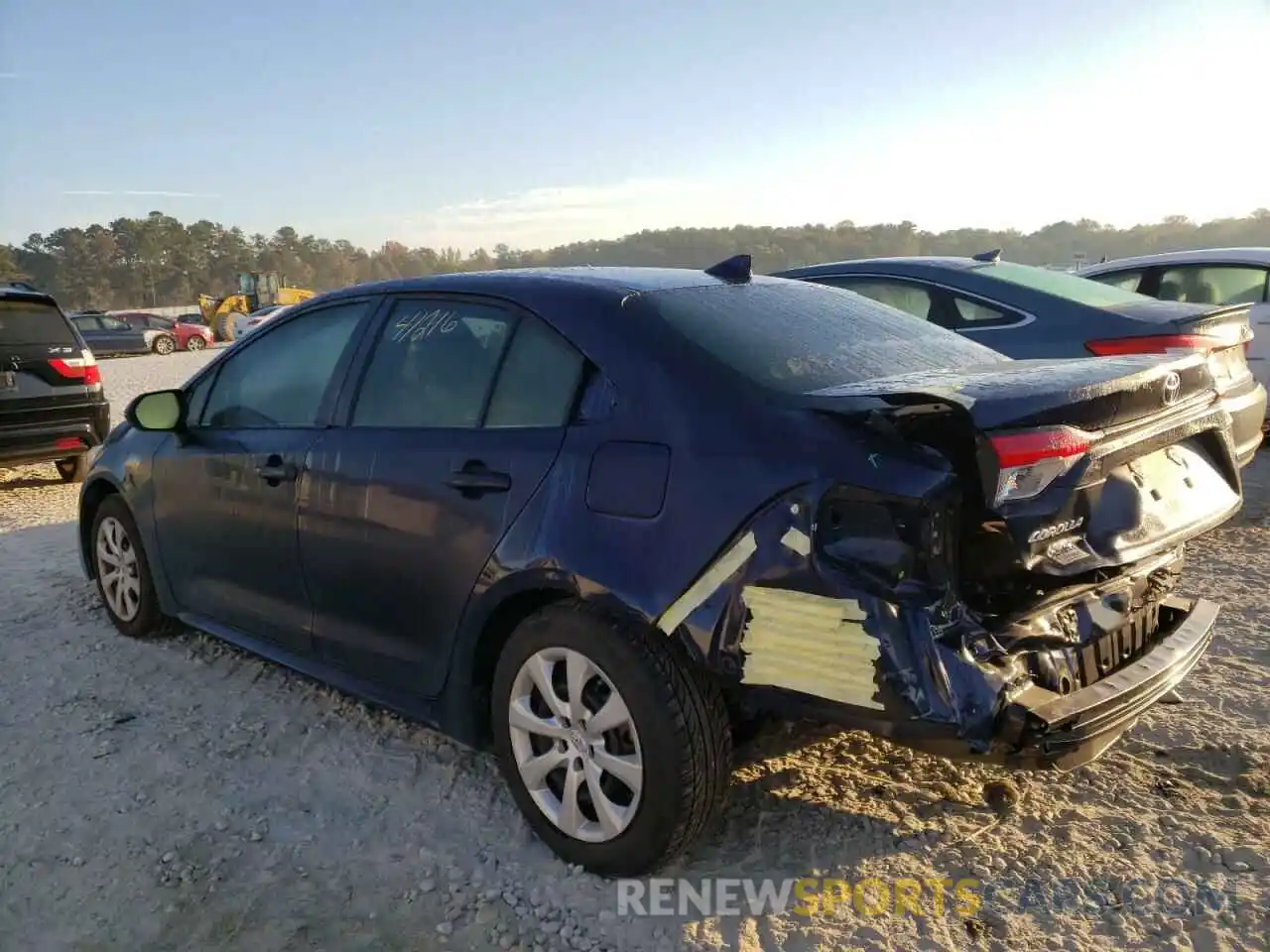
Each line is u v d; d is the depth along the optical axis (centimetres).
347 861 295
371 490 329
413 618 322
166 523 434
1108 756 341
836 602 235
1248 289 841
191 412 435
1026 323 597
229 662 448
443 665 315
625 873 277
